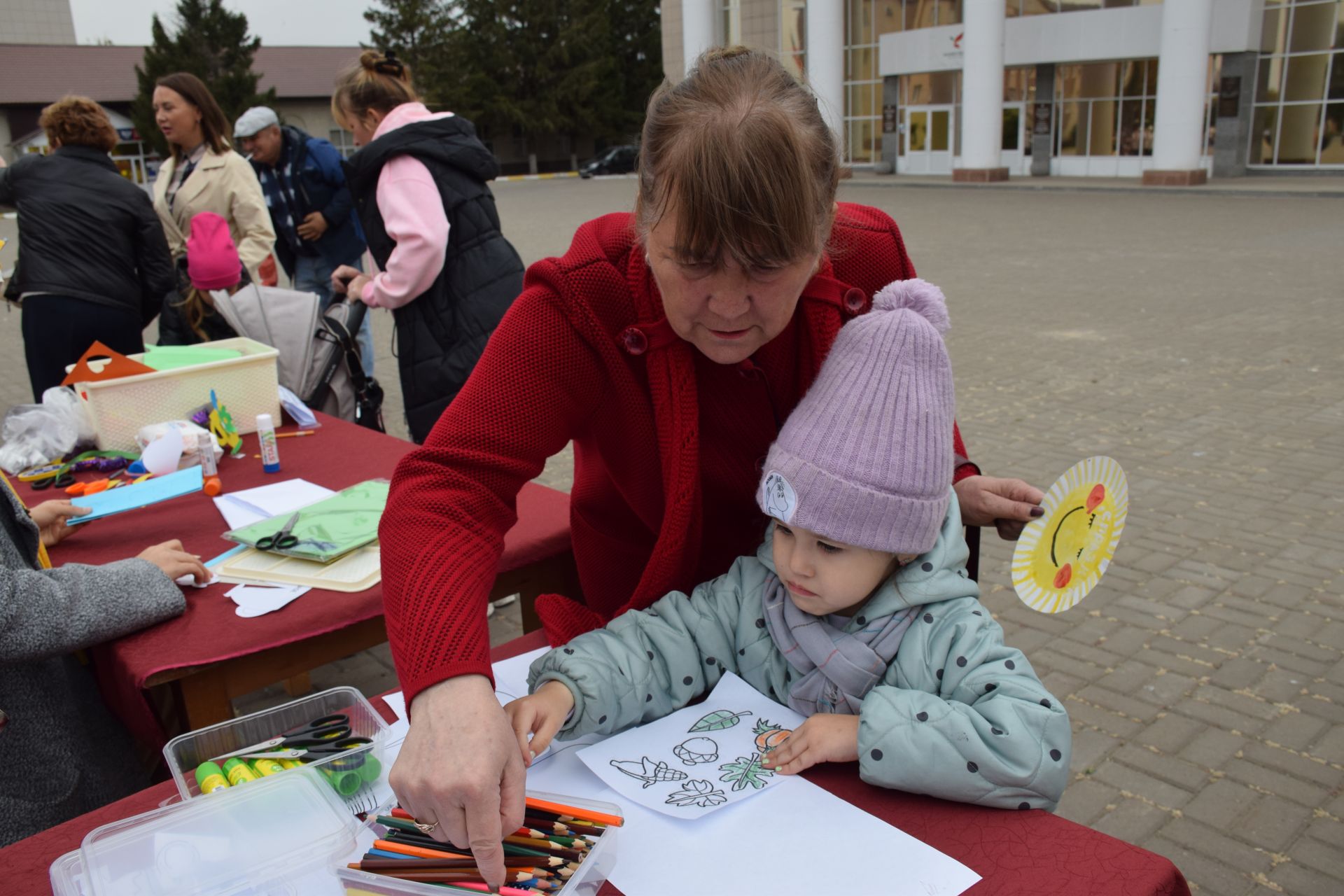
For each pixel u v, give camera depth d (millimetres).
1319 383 5758
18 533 1641
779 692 1221
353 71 3229
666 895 933
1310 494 4129
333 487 2260
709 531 1378
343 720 1264
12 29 46125
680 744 1147
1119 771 2471
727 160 862
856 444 1021
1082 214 15391
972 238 12906
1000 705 1020
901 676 1104
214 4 34031
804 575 1094
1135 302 8406
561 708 1108
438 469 1104
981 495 1349
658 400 1181
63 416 2480
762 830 1009
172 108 4121
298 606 1644
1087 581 1223
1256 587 3361
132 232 3953
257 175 4414
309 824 997
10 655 1406
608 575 1471
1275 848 2193
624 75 43250
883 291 1119
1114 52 19922
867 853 967
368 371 4379
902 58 23516
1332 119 18812
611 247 1172
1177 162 18484
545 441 1162
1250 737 2580
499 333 1164
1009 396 5848
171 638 1556
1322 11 18406
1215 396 5613
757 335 1008
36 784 1484
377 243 3119
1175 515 3977
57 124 3850
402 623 991
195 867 944
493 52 39656
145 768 1726
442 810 859
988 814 1017
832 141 963
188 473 2201
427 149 2957
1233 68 19250
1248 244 11500
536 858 924
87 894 910
